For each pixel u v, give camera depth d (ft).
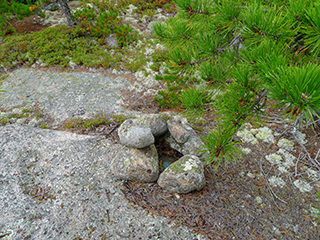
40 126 5.18
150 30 8.67
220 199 3.84
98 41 7.78
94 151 4.56
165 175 3.88
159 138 4.92
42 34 8.04
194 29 3.19
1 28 8.21
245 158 4.50
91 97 6.06
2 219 3.55
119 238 3.37
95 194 3.89
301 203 3.77
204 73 3.05
